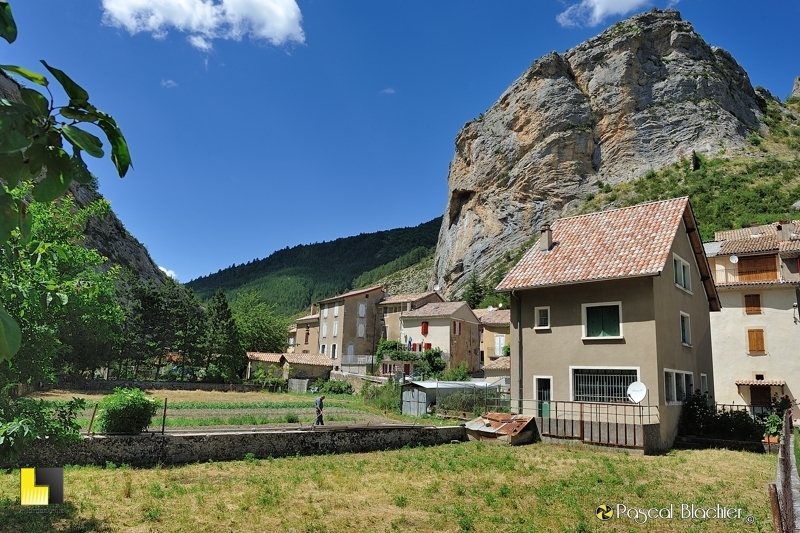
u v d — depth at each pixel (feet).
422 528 36.29
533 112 388.98
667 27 392.27
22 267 19.52
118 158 7.75
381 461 62.44
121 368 195.83
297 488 47.09
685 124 355.77
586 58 398.01
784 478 23.15
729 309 121.60
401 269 655.35
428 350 190.49
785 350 114.32
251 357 221.46
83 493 41.78
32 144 7.16
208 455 59.16
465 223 414.62
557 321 82.99
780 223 125.18
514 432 77.25
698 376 90.48
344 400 151.53
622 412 74.02
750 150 332.39
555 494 46.24
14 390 37.78
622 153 359.46
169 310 198.70
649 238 82.79
